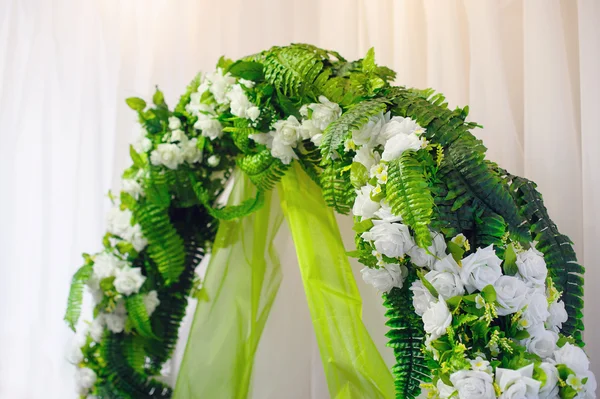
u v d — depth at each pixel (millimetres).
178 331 1645
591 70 1402
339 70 1206
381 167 980
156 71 1865
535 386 825
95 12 1936
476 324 888
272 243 1417
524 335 902
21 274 1898
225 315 1408
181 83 1854
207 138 1417
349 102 1125
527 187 1095
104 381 1551
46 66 1956
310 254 1219
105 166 1892
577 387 845
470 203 971
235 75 1260
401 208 916
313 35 1764
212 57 1847
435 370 911
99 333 1548
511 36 1592
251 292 1395
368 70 1151
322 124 1124
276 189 1419
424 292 933
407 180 920
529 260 950
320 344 1182
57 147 1927
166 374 1620
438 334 894
